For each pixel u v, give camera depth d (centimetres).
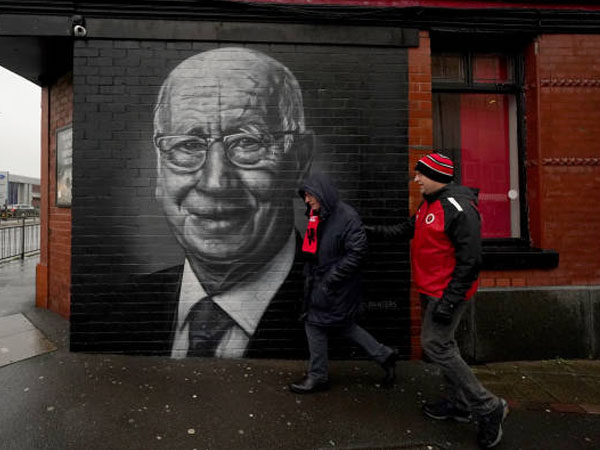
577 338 401
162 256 377
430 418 282
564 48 415
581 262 411
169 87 378
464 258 241
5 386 311
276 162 384
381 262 389
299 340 383
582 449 251
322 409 291
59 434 252
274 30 383
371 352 323
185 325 378
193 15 375
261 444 249
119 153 374
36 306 531
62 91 493
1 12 367
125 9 369
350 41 388
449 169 262
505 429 273
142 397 301
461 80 435
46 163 520
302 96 388
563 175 412
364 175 390
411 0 397
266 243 383
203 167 379
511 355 396
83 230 371
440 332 255
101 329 372
